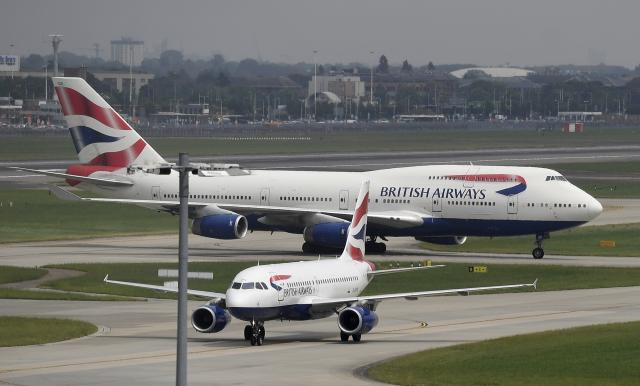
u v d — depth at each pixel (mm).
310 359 166250
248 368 158750
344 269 195875
